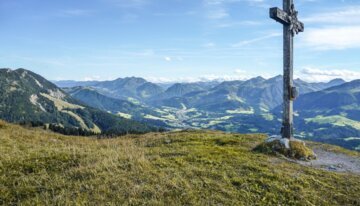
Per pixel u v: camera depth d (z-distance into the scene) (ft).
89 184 45.62
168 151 68.74
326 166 67.26
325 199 46.60
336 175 57.77
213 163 58.49
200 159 60.44
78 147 73.26
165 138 101.81
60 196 41.86
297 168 60.34
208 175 51.26
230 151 70.64
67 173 49.98
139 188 44.19
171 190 44.50
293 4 79.00
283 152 72.02
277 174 53.57
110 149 68.33
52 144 87.45
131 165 52.85
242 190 46.73
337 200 46.73
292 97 76.79
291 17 77.71
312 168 62.44
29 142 87.30
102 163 53.16
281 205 43.65
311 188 49.83
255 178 51.44
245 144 85.51
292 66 78.64
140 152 65.31
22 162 54.80
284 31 78.38
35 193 43.55
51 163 54.90
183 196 43.32
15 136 93.45
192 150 69.97
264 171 55.06
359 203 46.19
